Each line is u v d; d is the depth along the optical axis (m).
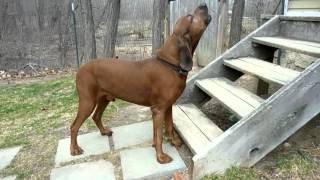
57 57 8.38
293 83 2.74
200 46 7.44
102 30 8.25
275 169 2.86
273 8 8.12
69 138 3.95
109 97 3.30
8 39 8.23
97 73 3.17
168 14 7.32
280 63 5.82
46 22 8.32
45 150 3.71
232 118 4.14
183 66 2.85
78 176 3.06
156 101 3.04
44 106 5.25
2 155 3.68
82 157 3.42
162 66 2.94
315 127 3.54
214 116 4.28
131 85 3.07
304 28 4.05
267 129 2.78
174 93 2.97
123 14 8.17
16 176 3.20
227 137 2.71
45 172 3.23
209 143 2.87
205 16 2.92
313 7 5.46
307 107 2.84
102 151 3.51
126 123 4.25
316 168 2.83
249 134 2.75
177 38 2.88
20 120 4.72
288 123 2.83
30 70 8.22
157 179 2.93
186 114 3.79
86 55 6.79
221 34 6.54
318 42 3.79
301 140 3.32
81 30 8.23
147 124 4.14
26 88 6.56
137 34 8.27
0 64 8.25
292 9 5.82
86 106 3.28
